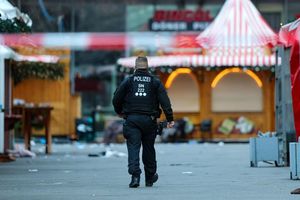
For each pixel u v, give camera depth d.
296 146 33.62
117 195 27.61
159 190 29.34
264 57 83.25
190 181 33.28
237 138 86.81
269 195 27.33
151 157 30.98
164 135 85.44
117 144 81.25
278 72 44.22
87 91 98.12
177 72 86.69
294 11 100.81
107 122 86.25
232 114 86.81
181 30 91.44
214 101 87.06
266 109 86.44
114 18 101.88
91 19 100.62
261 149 42.41
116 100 30.69
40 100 87.44
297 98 36.28
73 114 88.56
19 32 38.88
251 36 53.12
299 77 36.19
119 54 102.50
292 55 36.47
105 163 46.19
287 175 36.28
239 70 86.31
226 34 55.72
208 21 91.88
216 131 86.94
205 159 50.41
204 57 84.50
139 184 31.34
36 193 28.47
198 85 86.94
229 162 46.91
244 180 33.62
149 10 102.50
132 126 30.52
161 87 30.69
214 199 26.11
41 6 87.50
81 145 76.56
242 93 86.81
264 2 101.12
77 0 98.12
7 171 39.50
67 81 87.69
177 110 87.19
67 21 97.44
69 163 46.31
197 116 87.19
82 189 29.92
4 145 49.59
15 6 39.78
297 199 26.02
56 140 86.06
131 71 86.81
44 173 38.16
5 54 48.06
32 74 64.00
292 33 37.00
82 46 40.91
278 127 44.06
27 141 57.72
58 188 30.36
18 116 50.19
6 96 51.69
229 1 59.06
